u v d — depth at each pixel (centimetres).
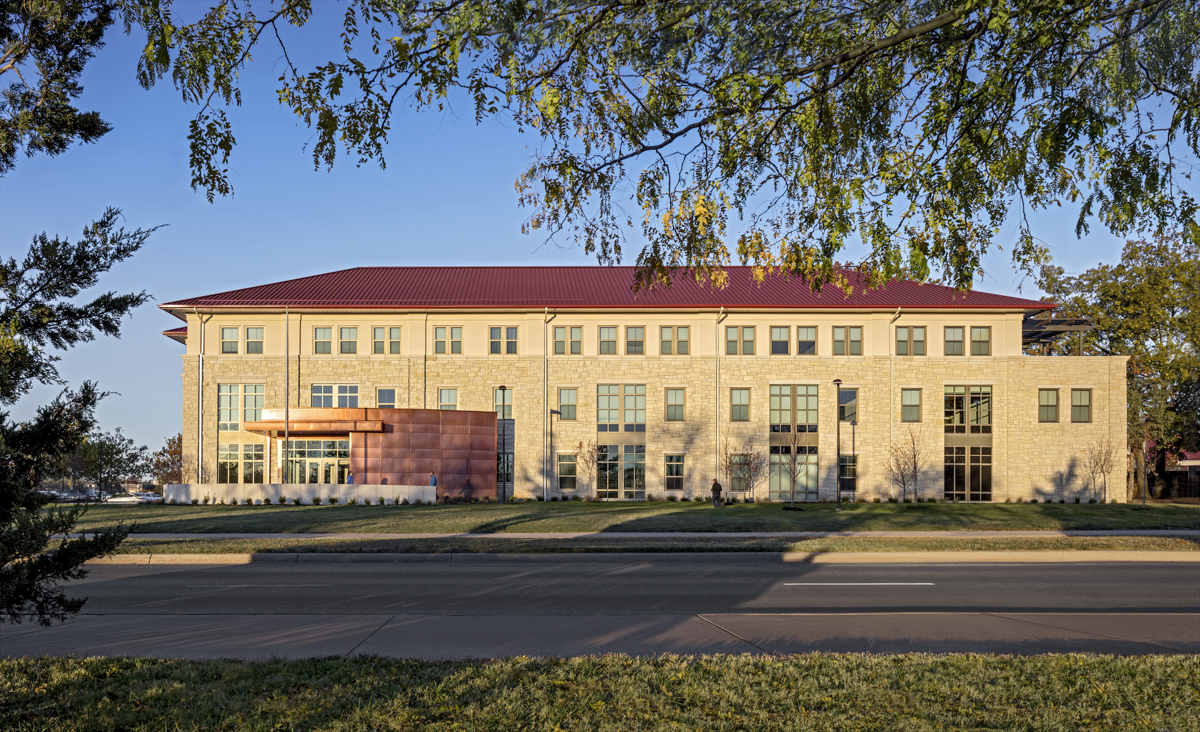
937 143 785
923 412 4400
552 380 4428
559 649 893
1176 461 5734
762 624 1048
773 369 4422
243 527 2461
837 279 870
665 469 4391
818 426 4400
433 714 626
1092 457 4350
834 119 797
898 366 4416
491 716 620
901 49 746
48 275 763
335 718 619
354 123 690
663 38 728
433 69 681
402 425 4084
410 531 2388
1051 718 615
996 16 631
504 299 4534
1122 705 653
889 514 3130
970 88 773
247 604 1241
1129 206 743
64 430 689
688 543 2030
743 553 1920
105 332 810
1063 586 1474
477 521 2622
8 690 693
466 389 4422
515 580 1518
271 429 4097
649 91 767
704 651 888
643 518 2766
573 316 4456
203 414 4362
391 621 1071
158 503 3725
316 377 4409
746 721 611
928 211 814
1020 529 2620
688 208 820
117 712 634
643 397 4431
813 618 1096
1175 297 5053
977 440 4388
